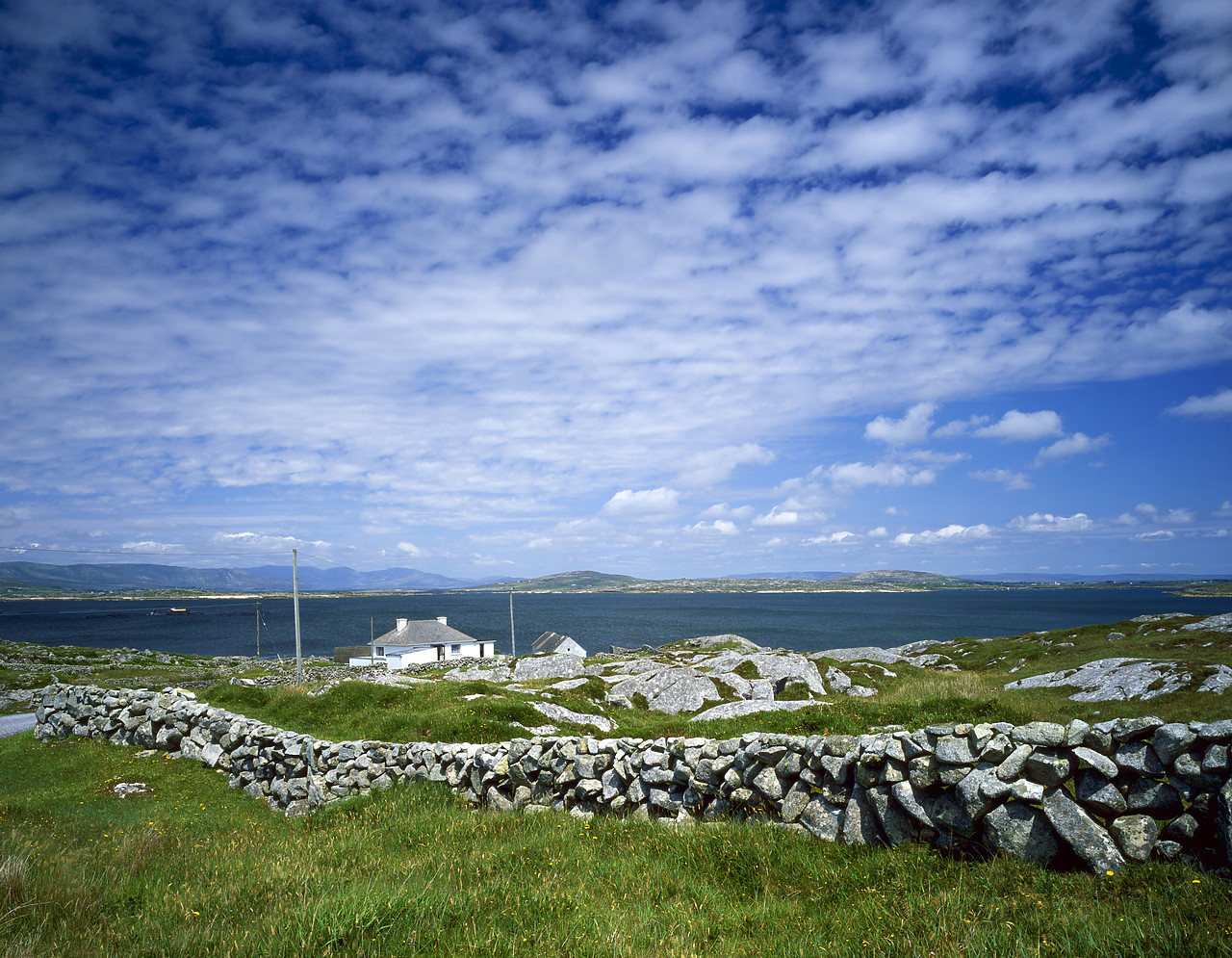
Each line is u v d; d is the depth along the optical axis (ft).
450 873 30.68
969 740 29.66
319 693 87.92
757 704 87.10
